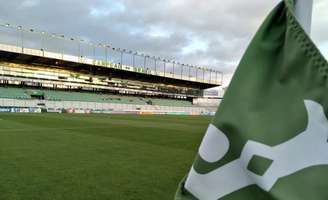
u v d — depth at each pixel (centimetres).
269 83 93
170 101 6600
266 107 92
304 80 87
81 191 454
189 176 105
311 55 86
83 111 4547
